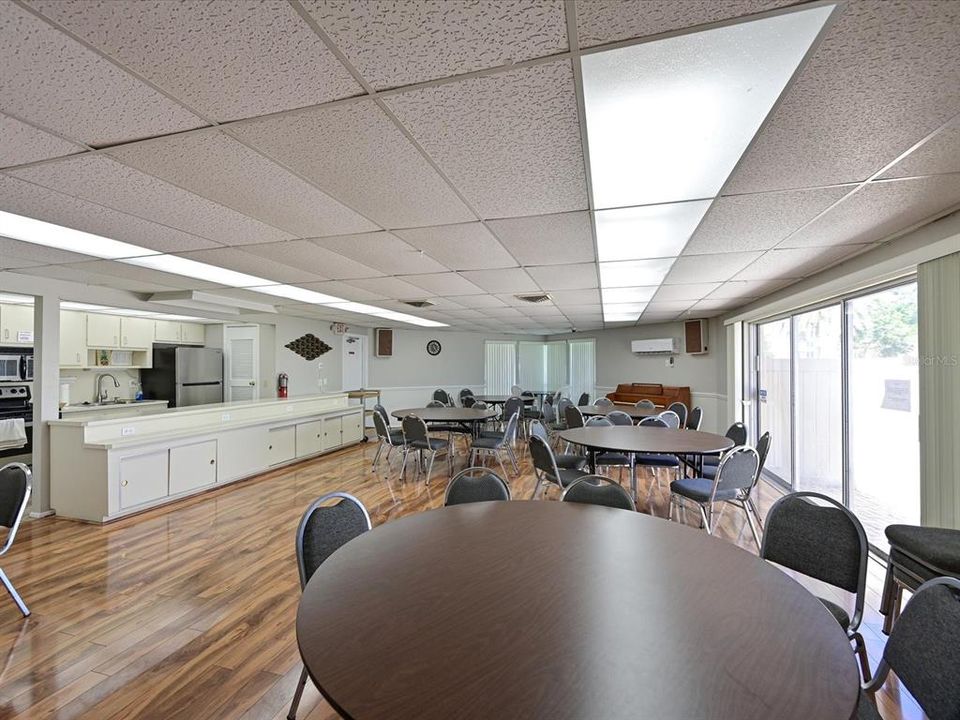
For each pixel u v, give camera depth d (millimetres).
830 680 912
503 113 1436
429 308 6332
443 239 2846
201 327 7484
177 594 2605
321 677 918
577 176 1919
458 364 10656
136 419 4246
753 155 1726
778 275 3963
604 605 1216
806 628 1104
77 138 1569
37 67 1179
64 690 1829
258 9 986
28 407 5332
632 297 5238
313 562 1723
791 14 1012
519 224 2551
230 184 1979
